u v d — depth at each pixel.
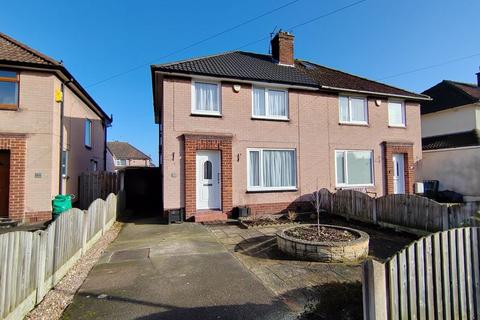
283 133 12.15
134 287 4.65
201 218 10.30
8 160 9.97
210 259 6.07
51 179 10.23
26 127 10.06
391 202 9.02
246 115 11.60
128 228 9.33
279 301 4.14
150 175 15.30
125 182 15.02
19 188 9.73
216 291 4.50
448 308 3.19
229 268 5.52
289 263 5.83
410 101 14.90
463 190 16.06
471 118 17.34
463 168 16.12
